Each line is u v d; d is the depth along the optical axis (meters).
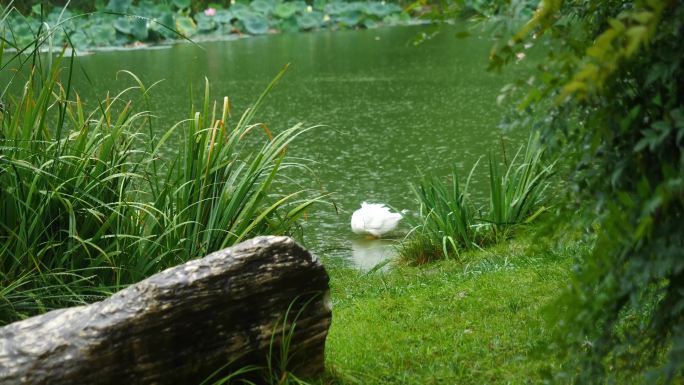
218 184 4.99
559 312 2.39
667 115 2.26
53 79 4.50
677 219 2.25
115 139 4.67
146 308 2.99
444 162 9.98
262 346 3.24
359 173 9.63
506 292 4.82
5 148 4.04
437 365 3.77
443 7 2.55
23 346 2.89
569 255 5.40
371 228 7.39
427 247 6.79
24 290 4.08
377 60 18.58
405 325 4.43
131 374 2.96
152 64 18.22
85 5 22.81
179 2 25.12
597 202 2.55
